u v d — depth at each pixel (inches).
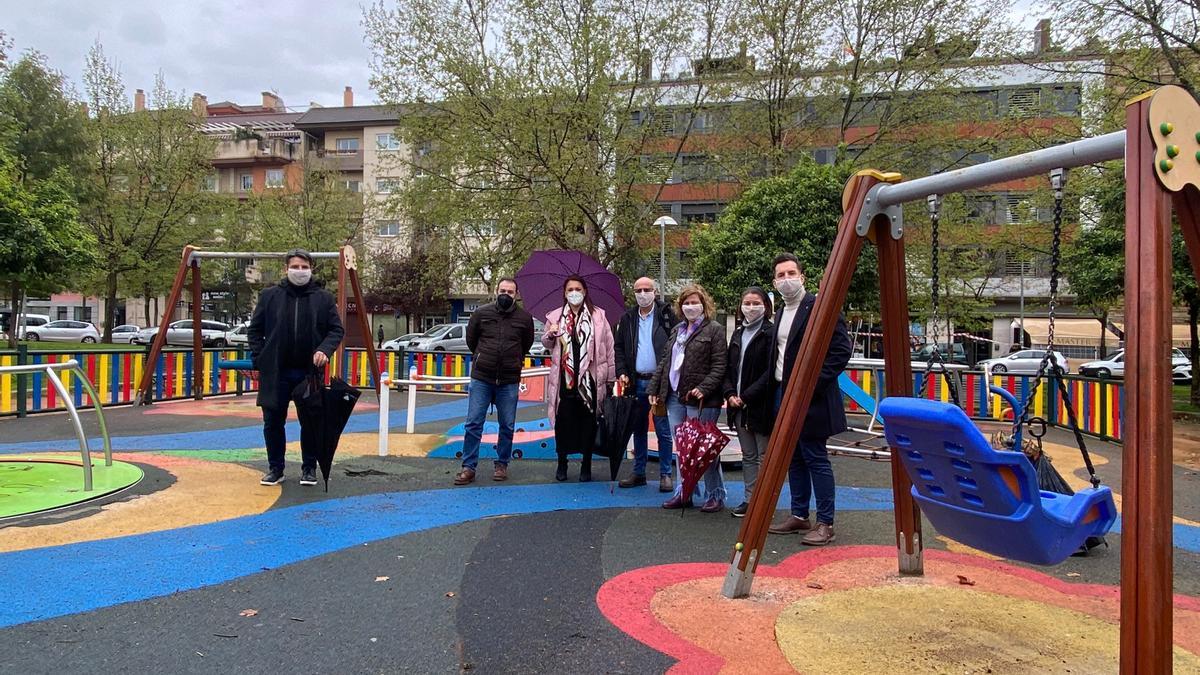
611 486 254.8
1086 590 162.2
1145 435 90.8
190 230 1334.9
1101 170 658.2
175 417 431.5
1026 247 856.3
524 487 258.4
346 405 247.8
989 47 764.6
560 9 745.0
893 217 157.6
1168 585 89.0
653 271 973.8
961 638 131.5
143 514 207.5
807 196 604.7
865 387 535.5
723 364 222.5
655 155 804.0
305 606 145.1
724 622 139.0
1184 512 251.0
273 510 217.2
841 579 165.6
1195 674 118.9
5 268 868.0
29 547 176.2
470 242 914.7
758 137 854.5
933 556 186.5
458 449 327.0
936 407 111.0
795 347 195.9
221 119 2559.1
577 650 126.8
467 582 160.6
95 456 295.3
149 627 133.5
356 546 184.7
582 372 262.4
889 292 159.9
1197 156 99.7
